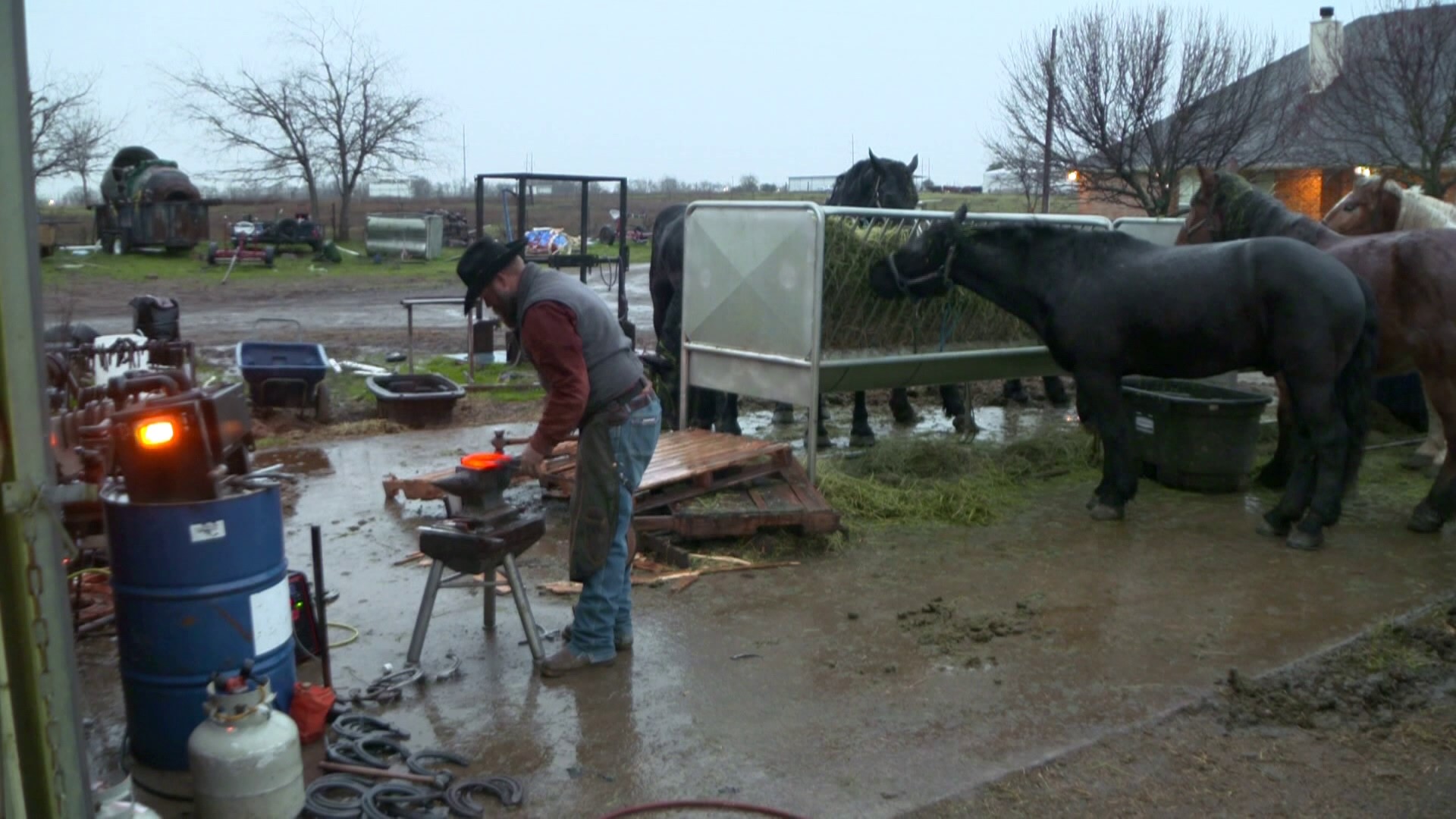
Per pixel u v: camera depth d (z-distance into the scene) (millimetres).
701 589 5141
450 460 7469
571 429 3830
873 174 8703
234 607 3279
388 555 5566
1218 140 16297
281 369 8461
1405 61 16094
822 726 3764
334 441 8094
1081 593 5113
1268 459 7973
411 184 45969
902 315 7074
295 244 27531
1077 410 8656
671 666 4262
